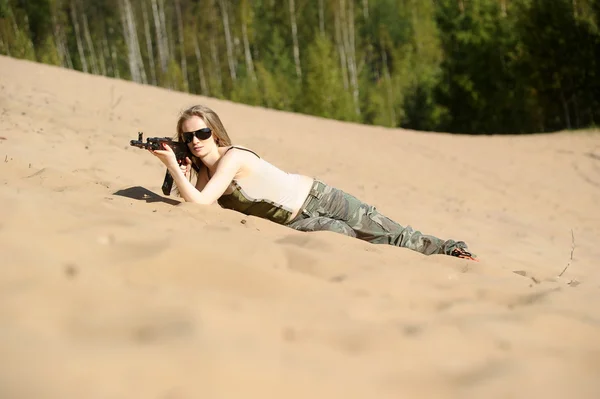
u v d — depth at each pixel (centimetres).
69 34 6250
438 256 454
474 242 870
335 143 1678
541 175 1722
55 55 5300
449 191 1355
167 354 181
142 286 241
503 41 3562
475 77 3628
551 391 202
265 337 213
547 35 3109
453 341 238
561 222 1211
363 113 5203
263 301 254
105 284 232
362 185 1198
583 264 821
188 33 5888
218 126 479
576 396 202
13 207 295
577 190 1603
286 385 181
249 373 181
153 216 367
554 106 3266
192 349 187
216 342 196
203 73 5881
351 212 493
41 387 154
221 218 435
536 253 855
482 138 2272
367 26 6288
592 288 411
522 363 221
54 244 261
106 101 1514
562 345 250
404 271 339
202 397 166
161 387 167
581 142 2223
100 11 6069
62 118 1145
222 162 468
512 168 1759
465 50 3650
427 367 210
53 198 357
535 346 244
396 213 998
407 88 4844
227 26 5788
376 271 328
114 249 275
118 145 1011
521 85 3344
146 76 6175
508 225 1057
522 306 303
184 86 5528
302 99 4675
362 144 1744
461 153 1888
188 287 255
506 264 723
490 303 308
